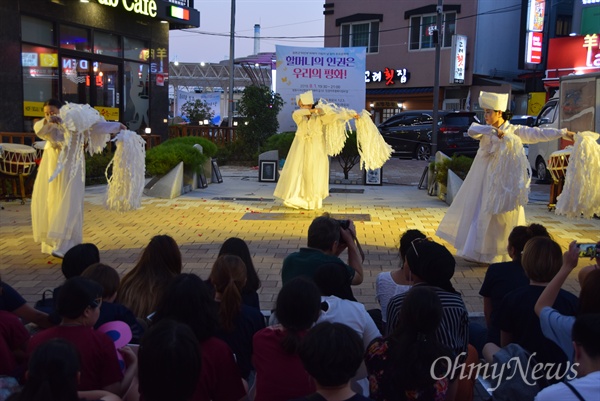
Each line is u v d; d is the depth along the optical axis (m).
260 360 3.16
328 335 2.43
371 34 30.09
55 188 6.95
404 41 29.09
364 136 10.09
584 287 2.99
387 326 3.64
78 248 4.39
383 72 29.67
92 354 3.07
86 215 9.95
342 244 4.85
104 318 3.65
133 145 6.98
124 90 17.12
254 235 8.59
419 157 21.36
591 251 4.08
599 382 2.32
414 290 3.07
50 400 2.20
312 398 2.43
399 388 2.96
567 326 3.12
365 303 5.84
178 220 9.61
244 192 12.80
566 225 9.41
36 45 14.19
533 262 3.69
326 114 10.08
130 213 10.15
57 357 2.28
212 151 14.17
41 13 14.20
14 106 13.65
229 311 3.51
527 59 27.42
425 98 28.98
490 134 6.79
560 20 28.84
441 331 3.43
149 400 2.51
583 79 11.84
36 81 14.27
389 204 11.34
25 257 7.34
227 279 3.64
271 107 20.12
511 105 26.77
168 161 12.02
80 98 15.62
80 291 3.12
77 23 15.27
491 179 6.78
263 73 30.17
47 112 6.86
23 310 3.86
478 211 7.00
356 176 15.99
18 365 3.57
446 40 27.95
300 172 10.45
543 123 15.77
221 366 3.09
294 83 18.17
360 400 2.43
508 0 28.53
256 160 19.66
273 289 6.23
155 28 18.06
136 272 4.27
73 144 6.88
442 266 3.65
